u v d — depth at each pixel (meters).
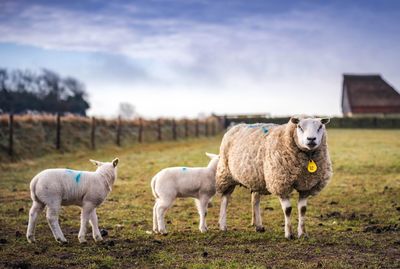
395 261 7.80
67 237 9.69
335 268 7.39
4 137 24.86
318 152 9.30
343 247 8.77
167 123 43.41
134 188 16.30
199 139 42.00
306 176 9.34
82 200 9.14
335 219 11.59
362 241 9.14
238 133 10.62
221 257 8.18
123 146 32.53
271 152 9.54
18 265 7.59
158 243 9.18
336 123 61.62
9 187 16.45
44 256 8.20
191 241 9.38
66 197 8.99
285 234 9.59
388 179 17.33
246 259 7.99
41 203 9.06
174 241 9.34
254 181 10.02
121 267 7.64
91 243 9.08
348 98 80.69
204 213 10.38
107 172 9.36
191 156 25.27
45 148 26.36
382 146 28.62
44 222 11.05
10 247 8.77
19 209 12.39
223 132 52.34
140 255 8.30
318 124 9.02
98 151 29.05
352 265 7.60
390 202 13.59
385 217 11.73
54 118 30.22
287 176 9.34
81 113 71.38
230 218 11.81
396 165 20.05
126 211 12.53
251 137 10.21
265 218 11.76
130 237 9.71
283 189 9.45
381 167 19.83
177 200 13.98
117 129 32.78
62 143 28.05
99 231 9.41
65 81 71.81
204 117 53.59
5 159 22.86
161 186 10.09
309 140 8.78
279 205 13.32
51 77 70.81
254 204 10.52
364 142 32.34
